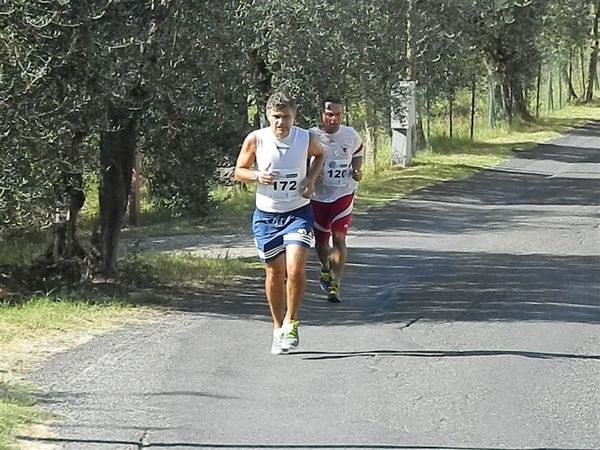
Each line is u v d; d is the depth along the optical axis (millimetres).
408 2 24406
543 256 14055
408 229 17172
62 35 9117
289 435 5984
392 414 6434
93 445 5719
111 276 11305
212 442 5836
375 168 26094
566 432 6102
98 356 7855
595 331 9031
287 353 8055
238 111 11992
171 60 10172
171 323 9250
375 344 8422
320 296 10867
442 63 28234
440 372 7477
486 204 20906
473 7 27000
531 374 7449
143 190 19734
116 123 10227
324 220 10359
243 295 10938
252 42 12023
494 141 35219
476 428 6164
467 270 12727
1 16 8531
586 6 49094
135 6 9781
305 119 18938
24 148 9078
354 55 20844
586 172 27281
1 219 9195
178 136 11203
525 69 38969
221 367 7586
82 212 17203
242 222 18766
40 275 11320
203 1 10273
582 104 53781
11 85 8695
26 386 6895
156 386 7012
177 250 15422
